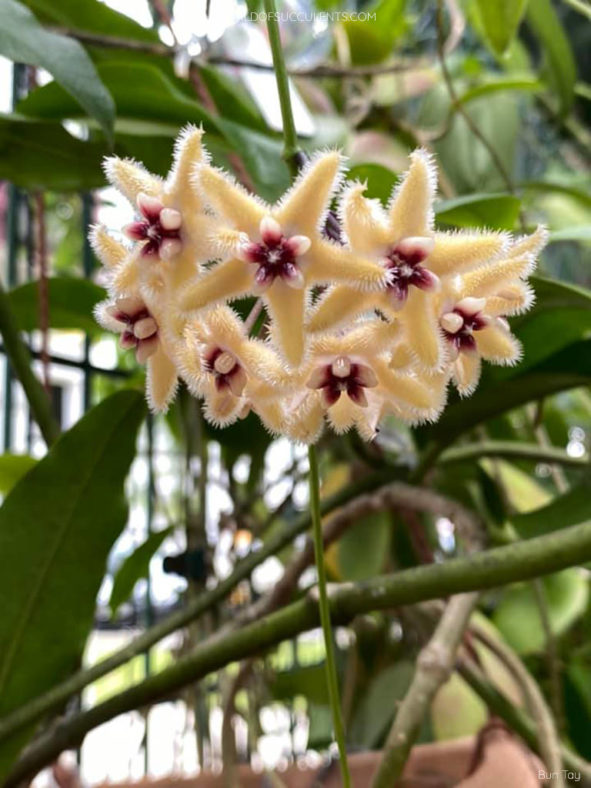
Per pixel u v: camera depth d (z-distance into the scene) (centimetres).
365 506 17
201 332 9
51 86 15
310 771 17
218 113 19
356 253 9
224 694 19
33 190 18
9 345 16
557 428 28
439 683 13
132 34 19
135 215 9
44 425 16
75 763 18
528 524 15
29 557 14
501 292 9
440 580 11
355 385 9
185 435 21
